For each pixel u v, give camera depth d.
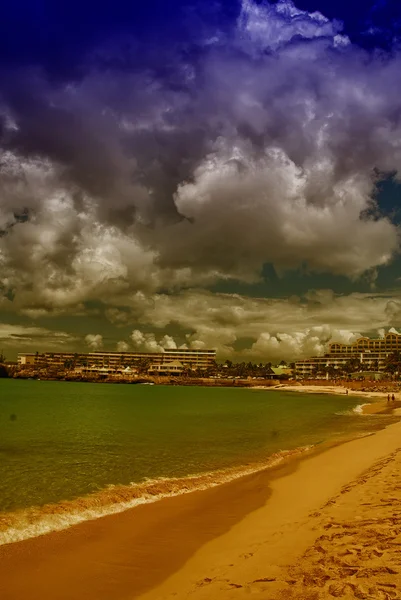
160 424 40.38
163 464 20.84
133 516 13.03
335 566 7.66
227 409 63.00
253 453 23.94
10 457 22.42
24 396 95.81
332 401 92.25
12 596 8.05
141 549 10.38
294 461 21.44
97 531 11.71
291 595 6.74
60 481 17.30
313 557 8.29
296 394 134.00
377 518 10.44
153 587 8.34
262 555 9.03
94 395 105.25
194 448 25.66
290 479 17.41
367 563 7.59
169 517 12.89
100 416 49.22
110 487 16.45
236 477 18.12
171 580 8.56
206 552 10.01
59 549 10.41
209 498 14.98
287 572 7.76
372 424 40.91
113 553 10.15
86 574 9.00
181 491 15.91
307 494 14.89
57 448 25.48
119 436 31.14
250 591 7.17
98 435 31.70
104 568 9.30
